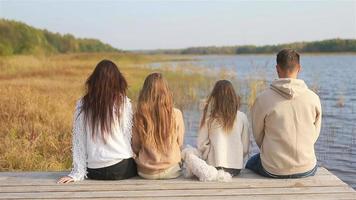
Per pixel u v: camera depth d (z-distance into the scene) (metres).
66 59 33.84
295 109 4.31
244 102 14.88
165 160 4.37
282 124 4.31
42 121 9.38
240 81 19.75
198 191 4.06
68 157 7.69
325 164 8.51
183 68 23.41
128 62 38.72
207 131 4.57
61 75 21.06
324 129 11.45
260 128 4.47
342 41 84.50
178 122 4.47
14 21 45.12
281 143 4.32
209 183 4.27
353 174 7.93
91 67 26.55
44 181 4.34
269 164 4.39
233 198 3.89
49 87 15.05
